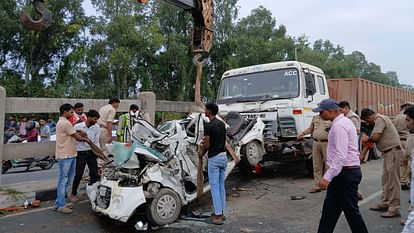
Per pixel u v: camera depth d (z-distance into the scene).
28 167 10.48
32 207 6.41
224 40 29.20
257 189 7.91
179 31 27.58
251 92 9.11
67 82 24.73
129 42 24.98
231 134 7.43
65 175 6.13
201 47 7.63
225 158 5.76
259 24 43.81
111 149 5.67
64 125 6.03
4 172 9.98
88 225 5.52
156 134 6.07
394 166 5.75
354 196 4.24
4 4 21.77
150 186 5.30
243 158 7.87
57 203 6.14
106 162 6.26
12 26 21.86
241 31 41.66
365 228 4.24
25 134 11.50
